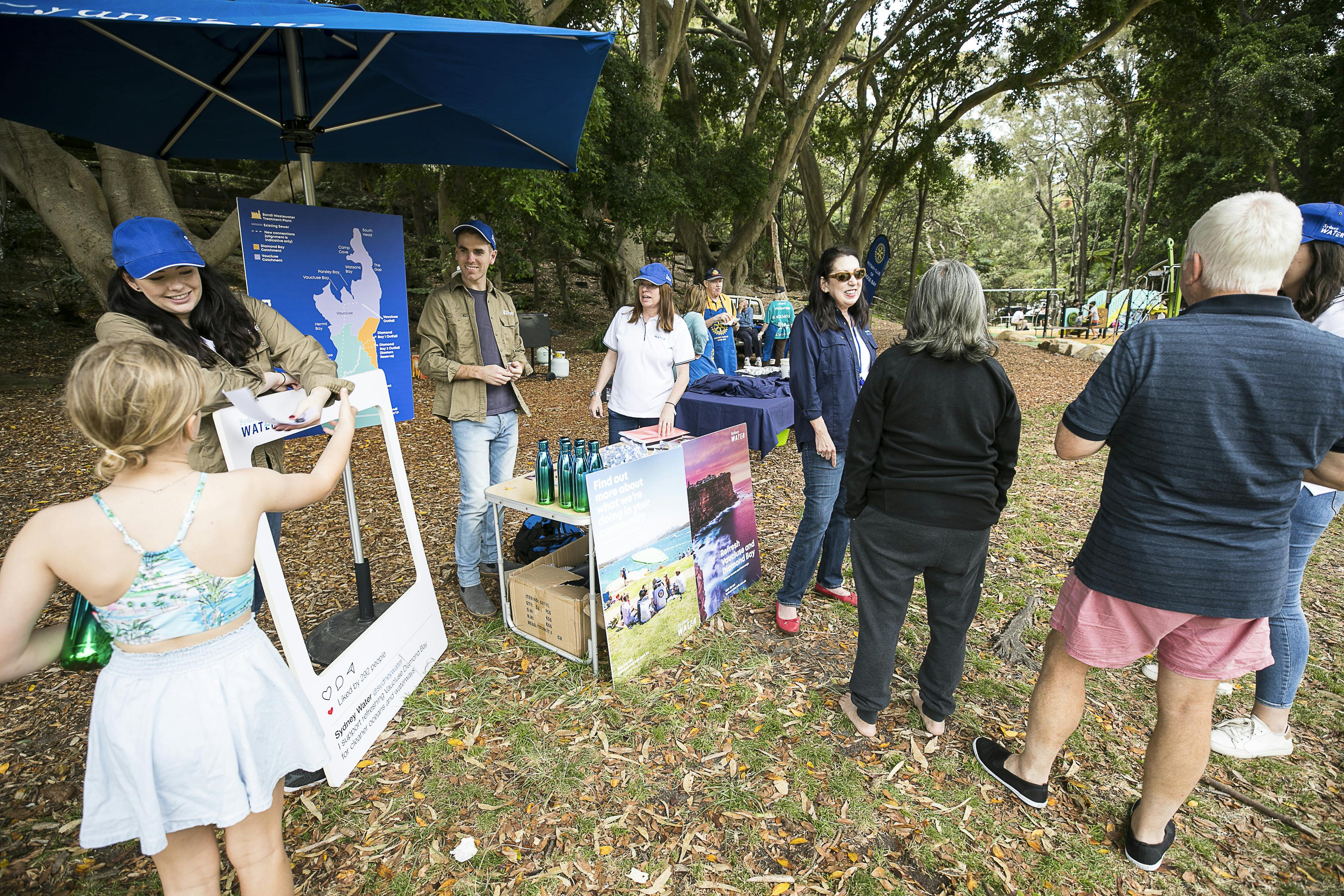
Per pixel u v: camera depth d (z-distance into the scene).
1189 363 1.61
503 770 2.32
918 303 2.10
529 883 1.89
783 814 2.13
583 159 9.77
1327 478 1.66
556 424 7.84
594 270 21.09
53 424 7.23
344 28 1.75
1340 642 3.11
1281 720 2.40
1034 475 5.79
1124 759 2.39
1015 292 35.06
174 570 1.28
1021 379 11.42
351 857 1.96
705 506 3.29
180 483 1.32
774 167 15.66
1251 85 14.05
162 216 7.82
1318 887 1.89
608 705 2.66
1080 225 35.25
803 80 17.12
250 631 1.44
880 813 2.14
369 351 3.12
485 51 2.35
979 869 1.94
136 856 1.97
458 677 2.83
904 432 2.11
